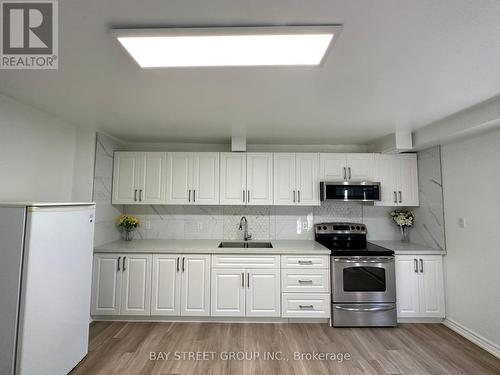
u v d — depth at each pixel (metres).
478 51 1.35
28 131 2.24
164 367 2.06
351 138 3.29
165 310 2.83
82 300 2.10
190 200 3.22
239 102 2.10
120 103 2.14
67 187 2.74
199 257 2.89
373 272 2.84
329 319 2.85
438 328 2.77
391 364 2.12
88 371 2.00
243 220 3.54
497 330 2.26
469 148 2.57
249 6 1.06
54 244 1.79
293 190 3.26
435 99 2.01
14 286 1.58
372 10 1.07
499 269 2.26
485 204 2.39
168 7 1.06
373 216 3.55
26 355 1.57
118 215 3.40
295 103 2.11
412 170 3.29
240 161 3.27
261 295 2.86
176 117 2.48
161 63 1.47
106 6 1.05
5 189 2.04
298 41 1.26
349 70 1.57
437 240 2.98
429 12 1.06
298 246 3.08
